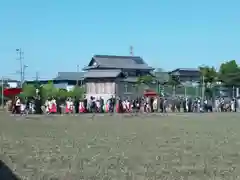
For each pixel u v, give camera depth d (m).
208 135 19.80
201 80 59.84
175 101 47.34
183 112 45.72
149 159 12.53
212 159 12.55
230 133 20.83
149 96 47.28
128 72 65.81
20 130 22.31
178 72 72.94
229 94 54.72
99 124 26.95
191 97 50.09
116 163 11.80
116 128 23.81
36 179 9.58
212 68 59.50
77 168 11.03
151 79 59.72
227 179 9.62
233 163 11.83
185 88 53.59
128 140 17.61
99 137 18.83
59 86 76.12
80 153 13.77
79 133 20.73
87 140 17.62
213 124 27.05
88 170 10.74
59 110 42.53
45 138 18.41
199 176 9.96
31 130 22.36
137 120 31.23
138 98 47.25
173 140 17.62
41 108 41.53
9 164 11.60
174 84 59.47
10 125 25.83
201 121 30.11
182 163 11.82
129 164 11.65
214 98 52.06
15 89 44.38
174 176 9.96
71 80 76.50
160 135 19.78
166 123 28.02
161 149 14.76
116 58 67.38
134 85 57.84
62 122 28.77
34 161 12.13
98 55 66.75
